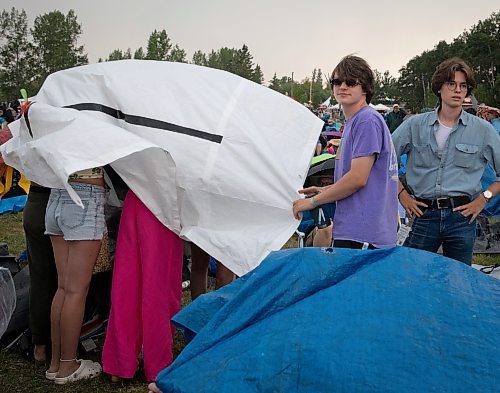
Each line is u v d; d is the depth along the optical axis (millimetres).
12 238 6824
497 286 1769
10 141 3375
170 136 3098
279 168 3254
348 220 3041
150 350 3156
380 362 1484
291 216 3287
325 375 1486
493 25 86188
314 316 1646
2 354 3660
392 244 3098
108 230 3820
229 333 1780
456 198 3559
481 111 11039
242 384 1553
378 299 1650
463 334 1545
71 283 3160
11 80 76250
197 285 4094
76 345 3283
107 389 3211
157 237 3150
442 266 1822
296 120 3551
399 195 3744
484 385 1444
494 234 6828
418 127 3650
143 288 3131
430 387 1440
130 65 3381
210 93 3330
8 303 3109
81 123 2922
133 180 3068
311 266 1868
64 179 2660
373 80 3090
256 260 3148
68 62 78938
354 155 2959
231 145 3184
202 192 3129
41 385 3262
